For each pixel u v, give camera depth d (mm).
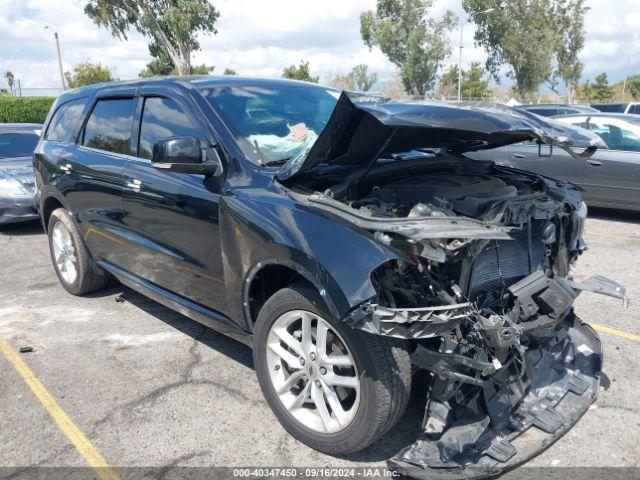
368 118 2646
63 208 5160
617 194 8078
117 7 32719
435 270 2609
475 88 51719
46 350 4160
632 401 3332
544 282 2859
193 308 3678
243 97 3736
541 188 3424
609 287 3002
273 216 2842
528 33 43531
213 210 3240
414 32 42125
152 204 3754
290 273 3055
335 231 2568
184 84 3801
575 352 3311
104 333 4445
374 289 2361
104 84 4844
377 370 2484
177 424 3195
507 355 2730
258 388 3568
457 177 3293
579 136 2877
